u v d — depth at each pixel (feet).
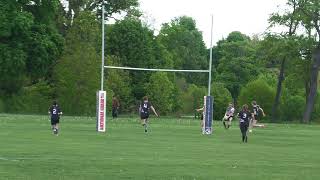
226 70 654.94
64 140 194.80
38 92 440.04
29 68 394.52
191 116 508.53
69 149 161.89
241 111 215.72
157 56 592.19
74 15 513.86
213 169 123.65
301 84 490.49
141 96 532.73
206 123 253.03
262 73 627.87
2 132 225.76
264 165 134.62
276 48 460.96
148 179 106.01
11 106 435.53
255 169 125.90
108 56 476.13
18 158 134.72
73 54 430.20
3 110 432.66
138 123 327.26
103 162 131.13
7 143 176.14
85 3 517.96
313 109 495.82
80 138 205.98
